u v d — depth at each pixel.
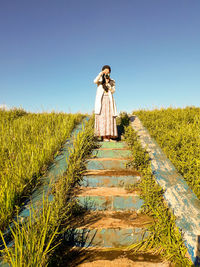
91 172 3.84
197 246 2.26
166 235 2.50
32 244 1.93
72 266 2.25
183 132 4.81
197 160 3.58
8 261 2.01
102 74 4.91
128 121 6.84
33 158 3.91
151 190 3.12
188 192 3.21
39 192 3.23
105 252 2.49
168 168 3.89
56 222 2.44
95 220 2.88
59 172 3.75
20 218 2.64
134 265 2.25
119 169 4.04
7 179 3.27
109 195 3.21
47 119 7.21
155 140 5.20
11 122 7.20
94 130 5.14
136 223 2.78
